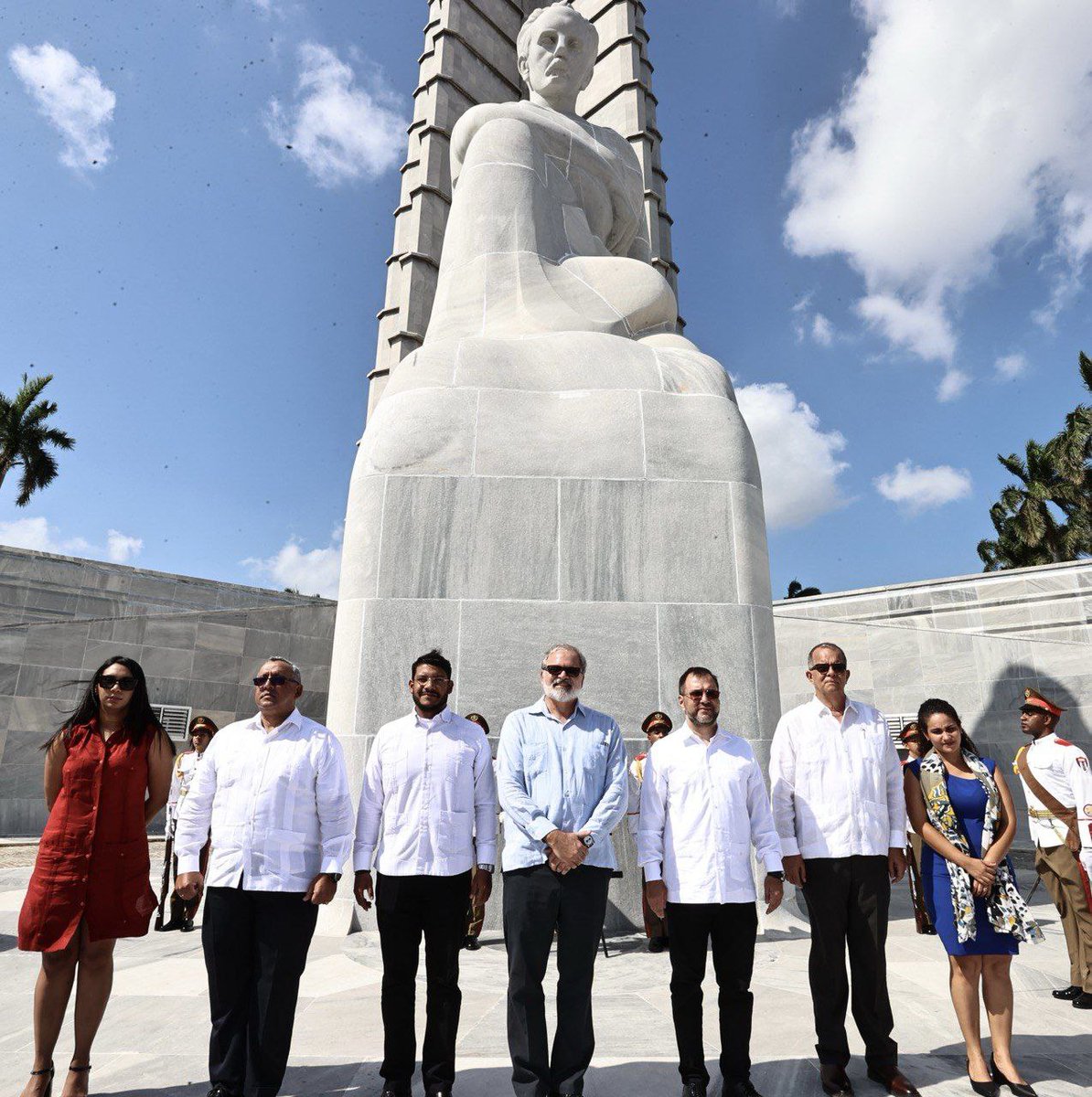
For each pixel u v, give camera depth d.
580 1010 2.57
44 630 14.20
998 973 2.88
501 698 5.48
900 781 3.14
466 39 18.75
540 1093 2.43
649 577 5.84
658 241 18.73
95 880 2.69
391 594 5.67
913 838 5.69
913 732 5.69
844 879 2.93
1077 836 4.12
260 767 2.82
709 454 6.26
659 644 5.68
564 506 5.96
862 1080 2.86
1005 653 12.90
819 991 2.85
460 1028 3.34
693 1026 2.68
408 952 2.72
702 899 2.75
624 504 6.01
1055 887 4.19
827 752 3.09
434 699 3.00
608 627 5.69
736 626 5.80
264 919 2.67
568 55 9.59
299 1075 2.85
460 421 6.14
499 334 7.07
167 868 6.00
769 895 2.85
